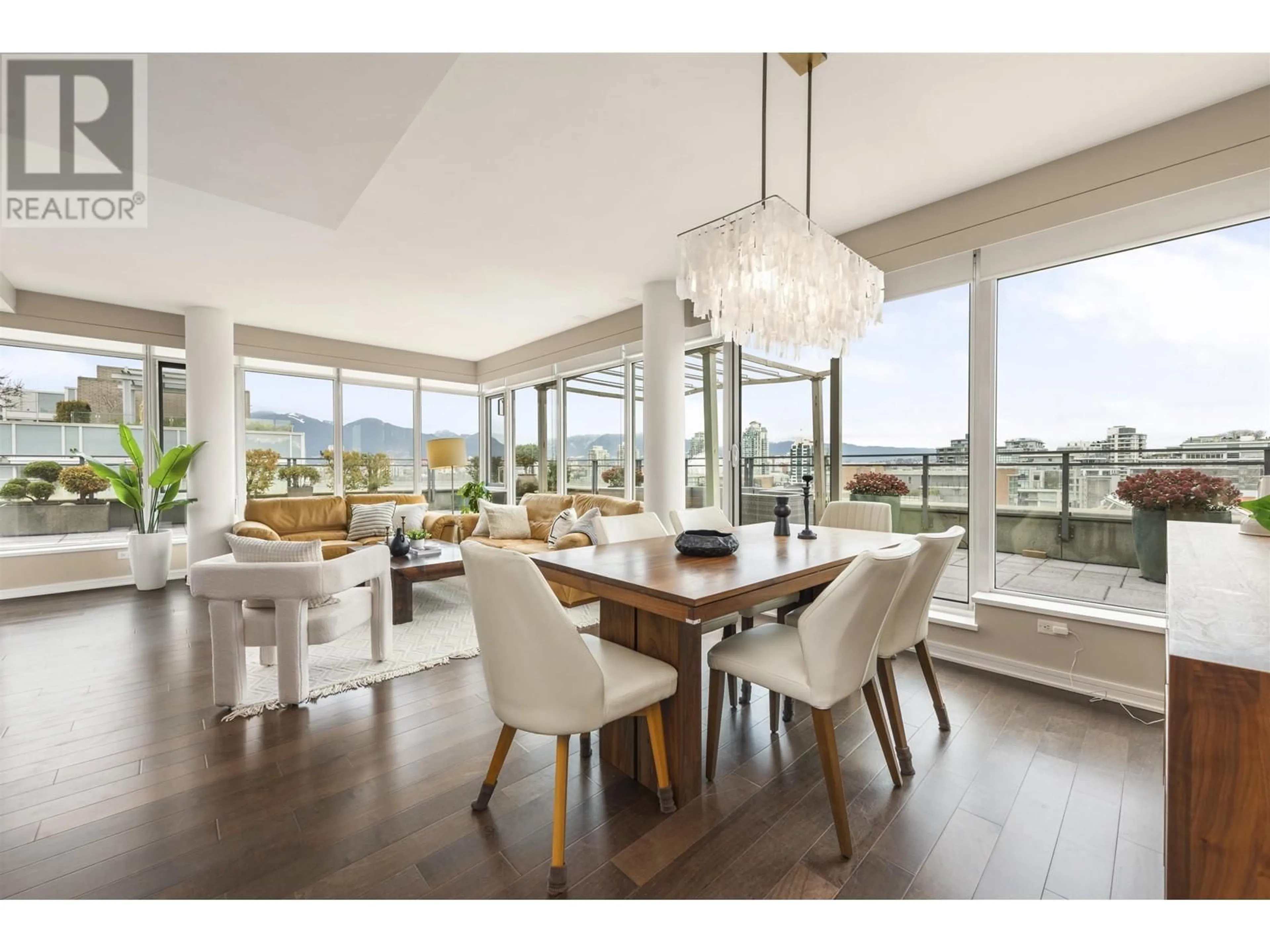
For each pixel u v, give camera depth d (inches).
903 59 76.0
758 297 84.5
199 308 194.1
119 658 121.0
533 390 262.8
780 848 60.5
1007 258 111.0
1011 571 114.2
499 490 290.7
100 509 201.2
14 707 96.3
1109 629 97.7
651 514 119.8
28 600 174.4
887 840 61.6
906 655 121.0
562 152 99.1
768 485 164.9
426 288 175.9
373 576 113.5
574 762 79.5
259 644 98.0
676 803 68.7
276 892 54.2
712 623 92.3
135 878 56.0
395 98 66.8
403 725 90.1
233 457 218.2
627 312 202.4
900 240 125.4
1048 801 68.6
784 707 94.0
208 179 87.1
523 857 59.3
